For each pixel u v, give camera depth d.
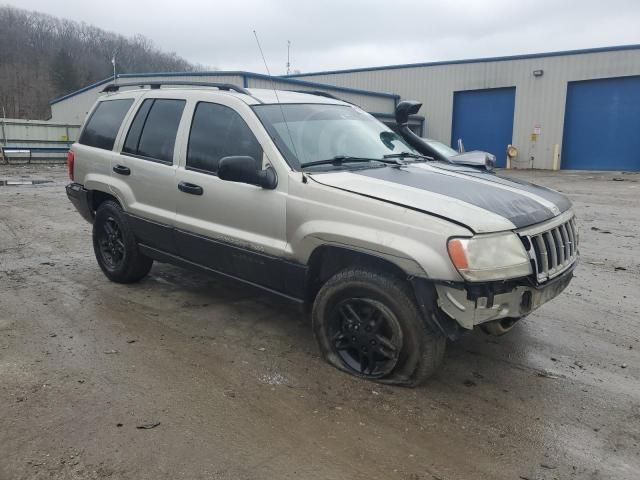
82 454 2.85
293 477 2.73
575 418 3.33
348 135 4.49
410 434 3.12
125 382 3.63
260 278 4.17
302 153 4.04
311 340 4.38
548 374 3.91
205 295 5.41
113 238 5.64
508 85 27.16
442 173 4.07
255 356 4.07
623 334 4.68
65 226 9.11
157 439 3.00
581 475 2.79
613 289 5.96
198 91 4.73
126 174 5.21
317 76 32.78
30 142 27.58
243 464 2.81
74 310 4.94
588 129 25.50
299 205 3.76
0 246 7.53
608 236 8.96
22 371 3.74
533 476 2.78
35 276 6.01
